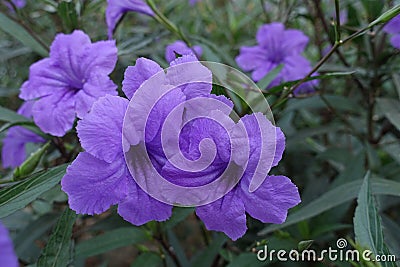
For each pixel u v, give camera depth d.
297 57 0.41
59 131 0.29
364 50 0.42
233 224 0.22
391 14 0.26
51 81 0.30
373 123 0.44
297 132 0.43
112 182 0.21
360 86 0.40
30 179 0.25
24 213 0.42
